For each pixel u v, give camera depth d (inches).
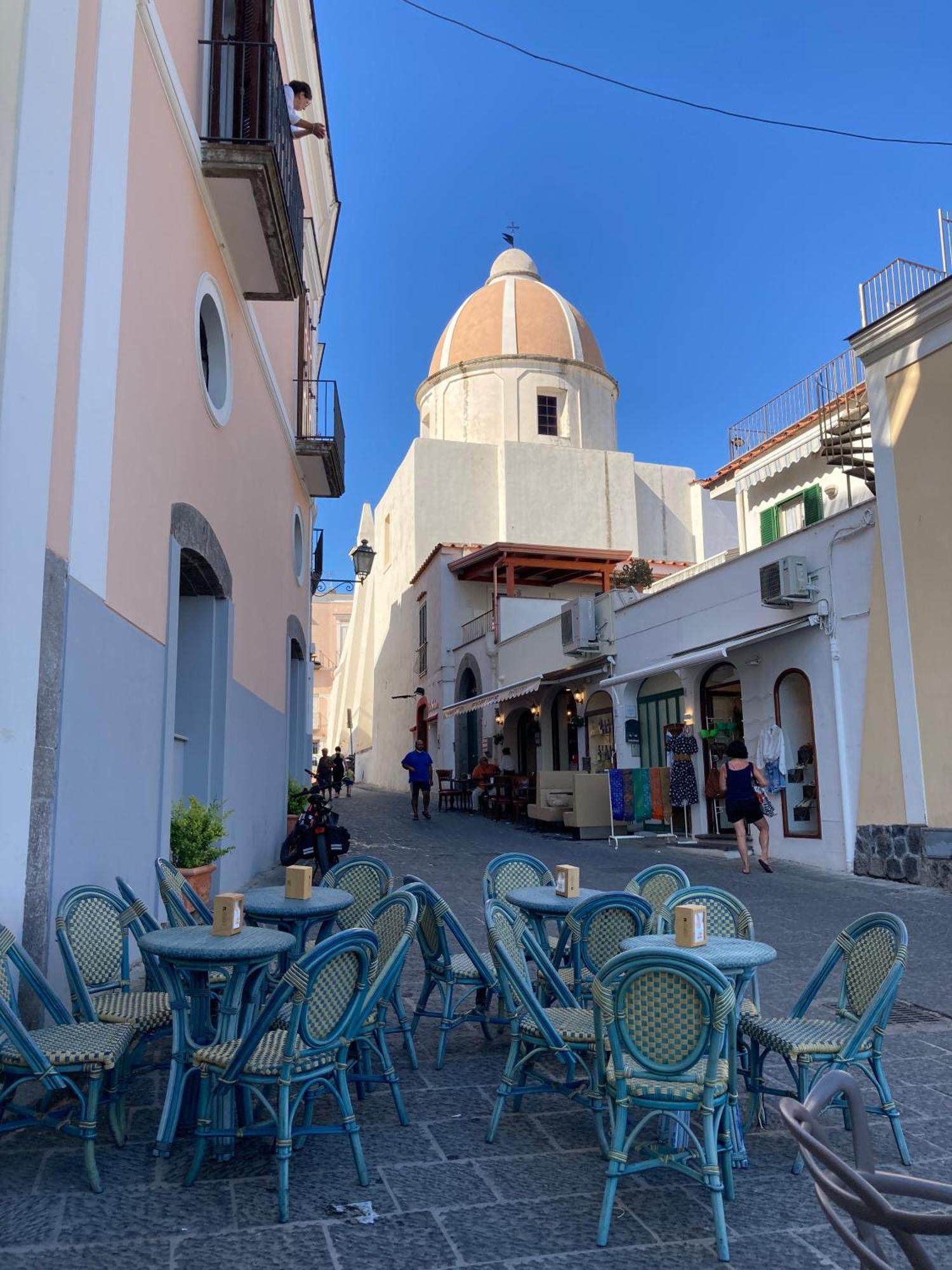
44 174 194.9
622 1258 121.0
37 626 189.6
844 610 502.9
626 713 709.9
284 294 418.0
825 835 504.1
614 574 996.6
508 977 161.5
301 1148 154.1
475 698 978.7
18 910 180.4
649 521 1386.6
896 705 464.4
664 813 638.5
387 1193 138.2
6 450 179.5
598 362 1518.2
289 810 594.9
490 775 891.4
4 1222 127.2
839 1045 153.9
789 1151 157.2
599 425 1465.3
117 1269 115.4
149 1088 181.6
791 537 543.8
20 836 181.8
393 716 1455.5
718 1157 141.3
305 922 201.6
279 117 357.4
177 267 306.3
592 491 1337.4
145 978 233.1
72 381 211.8
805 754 541.3
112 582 239.0
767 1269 118.9
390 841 621.0
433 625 1191.6
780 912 368.5
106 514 232.5
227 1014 154.3
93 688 223.6
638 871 481.4
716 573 615.8
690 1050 129.3
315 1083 141.3
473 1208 134.0
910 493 466.3
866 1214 49.7
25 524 185.6
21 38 190.1
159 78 284.7
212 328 380.5
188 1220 128.6
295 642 638.5
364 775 1691.7
